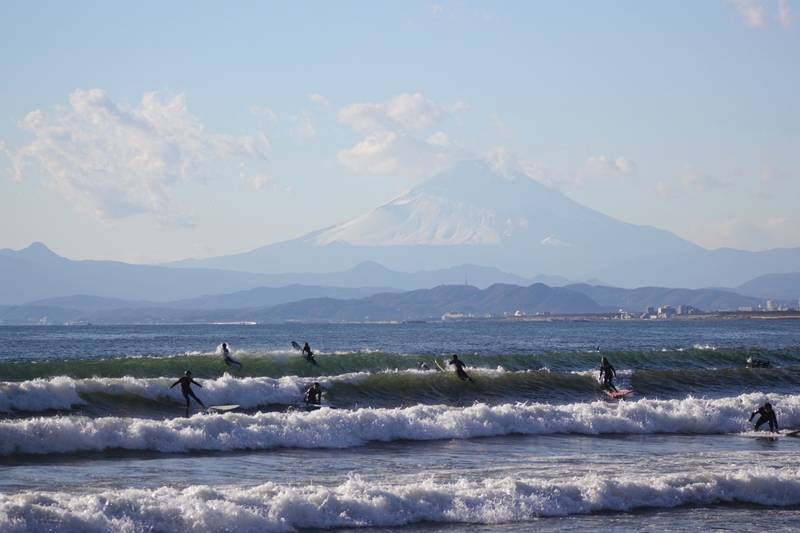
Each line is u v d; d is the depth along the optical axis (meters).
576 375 134.62
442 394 119.81
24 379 121.38
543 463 76.31
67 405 93.69
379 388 117.88
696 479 66.88
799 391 141.88
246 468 69.81
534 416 98.31
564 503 60.81
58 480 62.31
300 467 71.25
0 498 50.59
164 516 51.34
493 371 133.50
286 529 53.03
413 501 58.06
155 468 68.25
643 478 66.56
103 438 75.06
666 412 103.81
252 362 142.62
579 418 99.19
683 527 57.34
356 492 58.22
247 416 83.56
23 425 72.75
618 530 55.91
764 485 66.94
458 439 89.69
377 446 83.88
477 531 54.84
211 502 53.50
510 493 60.78
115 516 50.50
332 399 111.38
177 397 102.31
